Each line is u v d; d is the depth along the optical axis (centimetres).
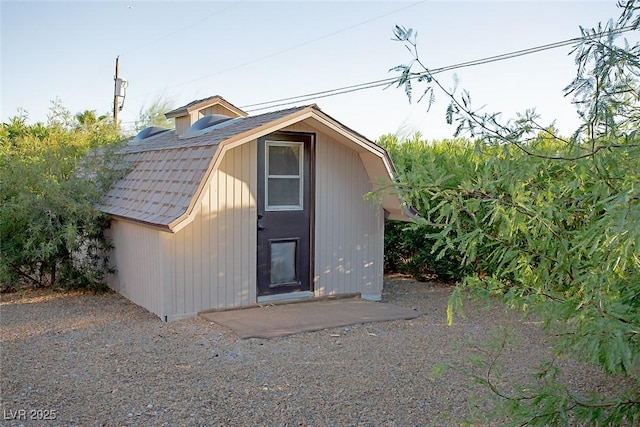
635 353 240
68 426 454
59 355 632
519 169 275
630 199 204
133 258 884
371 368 589
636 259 242
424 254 1084
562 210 276
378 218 954
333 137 899
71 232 895
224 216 826
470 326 764
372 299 946
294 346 666
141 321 782
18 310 848
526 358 622
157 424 457
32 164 965
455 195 288
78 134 1184
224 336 707
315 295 905
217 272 822
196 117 1170
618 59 251
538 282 294
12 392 525
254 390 527
